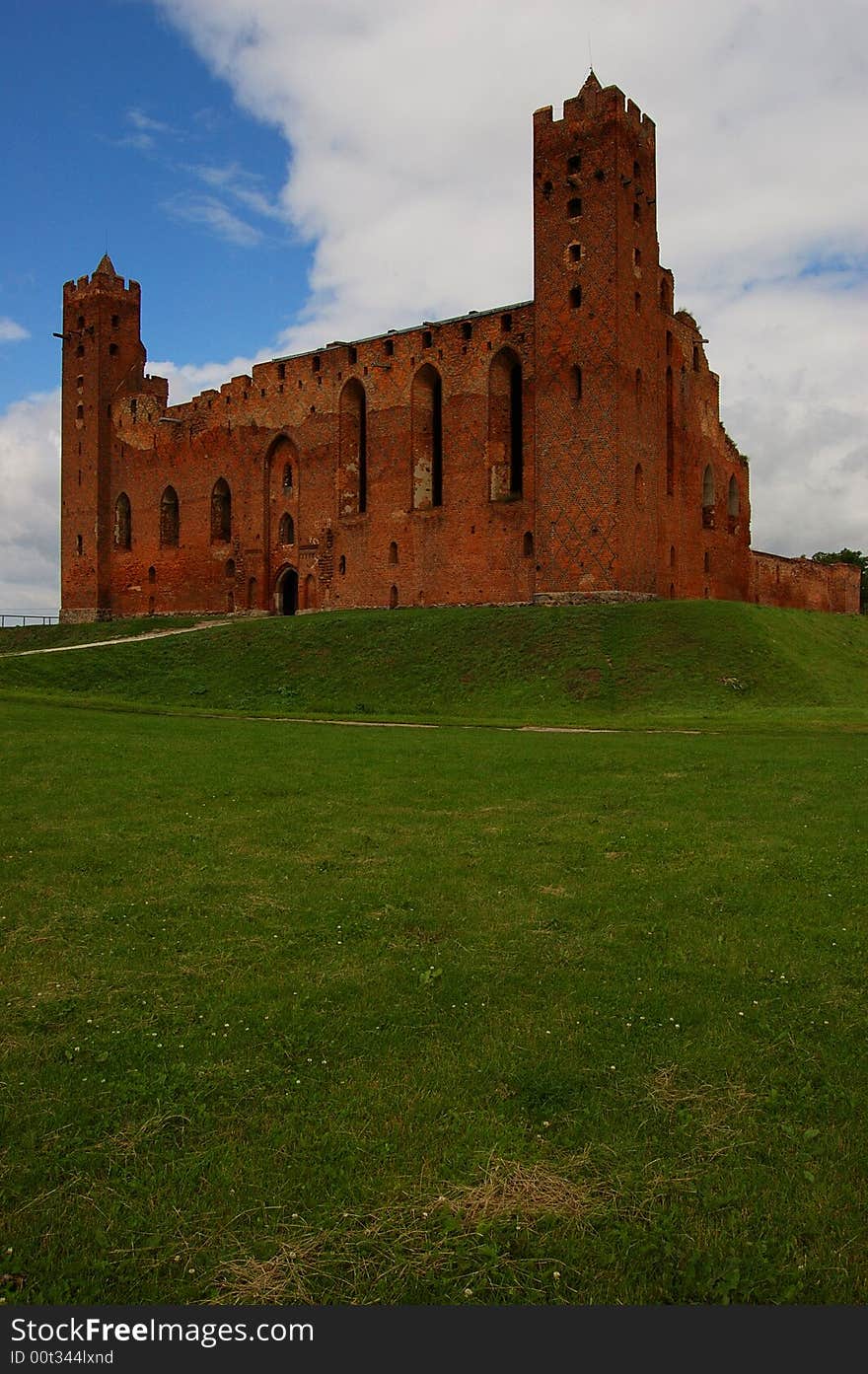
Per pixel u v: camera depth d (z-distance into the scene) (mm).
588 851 12641
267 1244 5266
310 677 46188
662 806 15648
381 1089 6727
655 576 52969
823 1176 5766
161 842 13148
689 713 34344
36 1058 7199
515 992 8266
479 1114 6410
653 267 53812
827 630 47500
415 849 12836
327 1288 4988
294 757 21266
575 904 10414
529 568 54156
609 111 50781
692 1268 5086
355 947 9273
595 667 40594
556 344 51812
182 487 72688
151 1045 7379
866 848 12547
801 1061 7090
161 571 73812
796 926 9672
